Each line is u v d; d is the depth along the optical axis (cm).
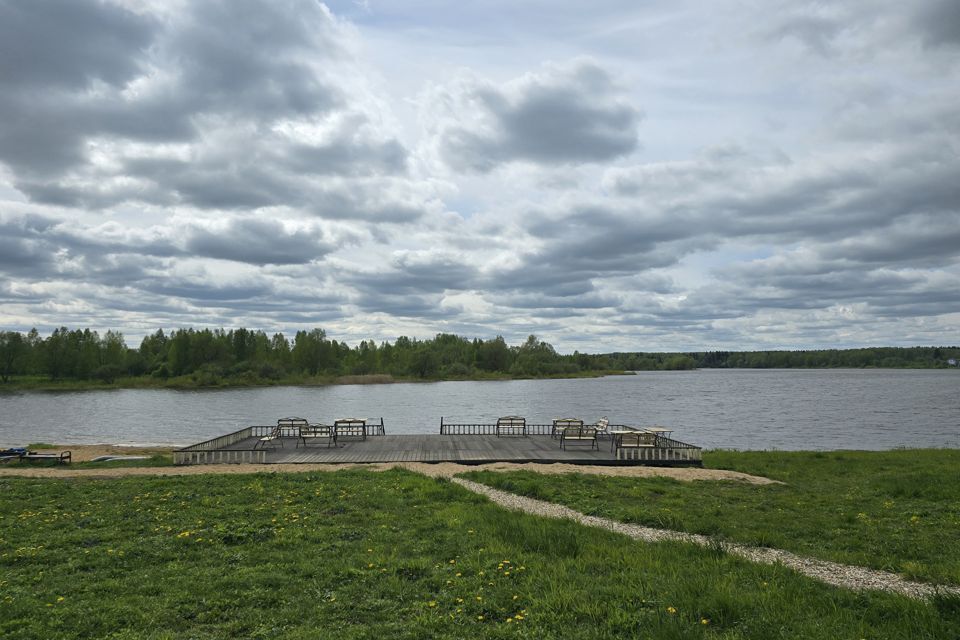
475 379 18312
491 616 841
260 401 9762
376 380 16250
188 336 14888
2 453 3008
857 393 12162
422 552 1141
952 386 14975
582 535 1277
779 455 3397
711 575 982
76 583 965
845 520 1523
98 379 13912
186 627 807
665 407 8638
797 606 845
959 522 1494
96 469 2528
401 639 759
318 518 1423
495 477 2152
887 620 805
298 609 859
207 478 2069
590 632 769
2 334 13150
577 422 3572
